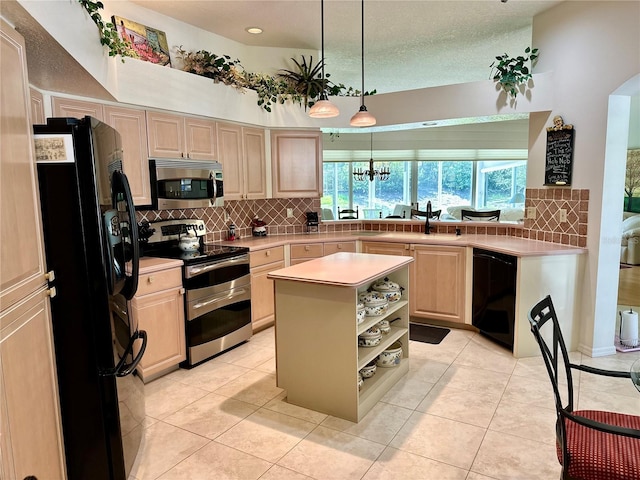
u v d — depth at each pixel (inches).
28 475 53.2
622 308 178.9
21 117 54.6
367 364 110.3
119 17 127.6
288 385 105.1
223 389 113.6
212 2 133.6
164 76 127.9
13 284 50.0
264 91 165.3
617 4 118.3
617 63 119.5
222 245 151.8
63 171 65.7
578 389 109.4
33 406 55.7
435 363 127.9
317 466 81.0
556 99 140.3
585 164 131.2
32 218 57.3
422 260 160.9
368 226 198.5
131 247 85.3
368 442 88.5
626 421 64.3
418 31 162.2
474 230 176.9
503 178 342.6
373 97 173.8
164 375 122.3
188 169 134.6
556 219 143.1
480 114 153.4
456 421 95.7
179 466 81.7
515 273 129.3
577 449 58.3
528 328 130.0
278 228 191.0
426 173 351.6
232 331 139.7
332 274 100.4
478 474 77.9
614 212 127.5
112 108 116.3
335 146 344.5
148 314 113.7
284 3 135.0
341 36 167.3
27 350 54.1
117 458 72.4
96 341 68.7
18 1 56.0
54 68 85.7
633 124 255.1
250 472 79.7
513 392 108.9
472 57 198.1
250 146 165.2
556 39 139.7
